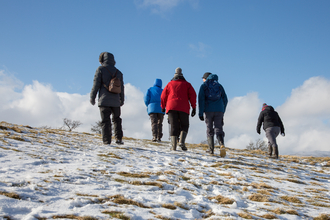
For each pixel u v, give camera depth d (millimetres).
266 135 7758
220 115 6266
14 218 1630
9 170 2793
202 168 4402
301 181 4383
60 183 2508
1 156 3434
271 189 3459
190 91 6488
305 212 2551
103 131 6117
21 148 4148
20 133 5961
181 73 6598
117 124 6379
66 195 2199
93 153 4738
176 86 6367
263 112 7848
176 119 6367
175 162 4703
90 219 1732
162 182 3033
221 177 3848
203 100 6277
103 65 6156
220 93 6281
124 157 4641
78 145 5488
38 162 3371
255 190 3291
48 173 2846
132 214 1897
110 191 2473
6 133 5438
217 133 6184
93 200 2145
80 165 3529
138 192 2566
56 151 4379
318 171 6188
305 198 3189
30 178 2531
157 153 5574
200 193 2877
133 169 3645
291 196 3199
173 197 2547
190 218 2035
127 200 2221
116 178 3047
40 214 1719
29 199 1964
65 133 7922
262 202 2779
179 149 6855
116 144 6414
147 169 3768
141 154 5207
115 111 6281
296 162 7406
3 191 2029
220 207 2416
